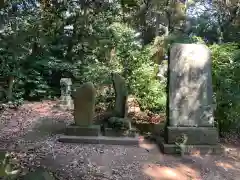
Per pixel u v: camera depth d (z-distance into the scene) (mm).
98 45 11969
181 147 5820
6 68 10531
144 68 9383
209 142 5973
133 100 9523
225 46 7277
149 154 5793
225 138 6883
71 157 5434
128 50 9969
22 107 9953
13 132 6992
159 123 8000
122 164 5223
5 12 10539
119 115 6996
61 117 8773
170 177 4816
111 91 9781
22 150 5660
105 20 13273
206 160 5586
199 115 6102
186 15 13281
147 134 7031
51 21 13195
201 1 12930
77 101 6574
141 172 4930
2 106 9531
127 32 10508
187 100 6121
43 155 5453
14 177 3309
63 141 6301
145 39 13562
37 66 12172
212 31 11859
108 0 13422
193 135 5957
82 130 6500
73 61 13148
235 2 11109
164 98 8953
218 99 6770
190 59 6199
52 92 12125
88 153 5695
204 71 6191
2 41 10477
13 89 10945
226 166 5336
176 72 6188
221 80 6742
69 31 13766
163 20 13688
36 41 12227
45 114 9141
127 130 6586
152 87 9172
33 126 7621
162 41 10680
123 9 13414
